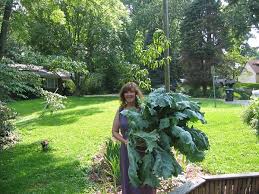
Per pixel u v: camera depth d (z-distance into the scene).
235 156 7.20
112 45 31.14
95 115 15.75
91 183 6.25
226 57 34.50
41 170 7.32
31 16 11.46
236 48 37.59
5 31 10.34
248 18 33.03
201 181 4.64
